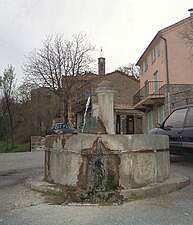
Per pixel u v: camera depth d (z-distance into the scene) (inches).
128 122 1507.1
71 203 222.4
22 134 1489.9
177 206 211.0
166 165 281.3
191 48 934.4
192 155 351.3
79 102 1391.5
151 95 971.3
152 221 179.8
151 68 1138.7
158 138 272.5
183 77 947.3
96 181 243.3
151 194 241.1
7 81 1294.3
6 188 278.1
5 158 575.5
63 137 265.6
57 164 271.3
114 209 206.7
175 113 394.9
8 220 187.6
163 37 964.0
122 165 246.8
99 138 248.1
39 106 1534.2
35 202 227.1
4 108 1337.4
